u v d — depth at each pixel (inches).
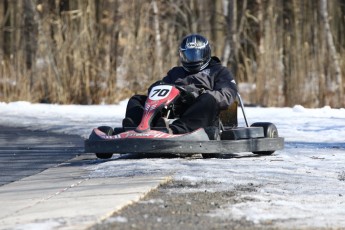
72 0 3307.1
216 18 3676.2
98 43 3142.2
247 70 3216.0
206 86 1430.9
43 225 756.6
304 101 3107.8
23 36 3270.2
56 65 3125.0
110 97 3088.1
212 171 1145.4
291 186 1035.3
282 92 3137.3
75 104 3063.5
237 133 1357.0
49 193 982.4
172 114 1375.5
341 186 1043.3
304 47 3176.7
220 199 928.3
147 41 3152.1
